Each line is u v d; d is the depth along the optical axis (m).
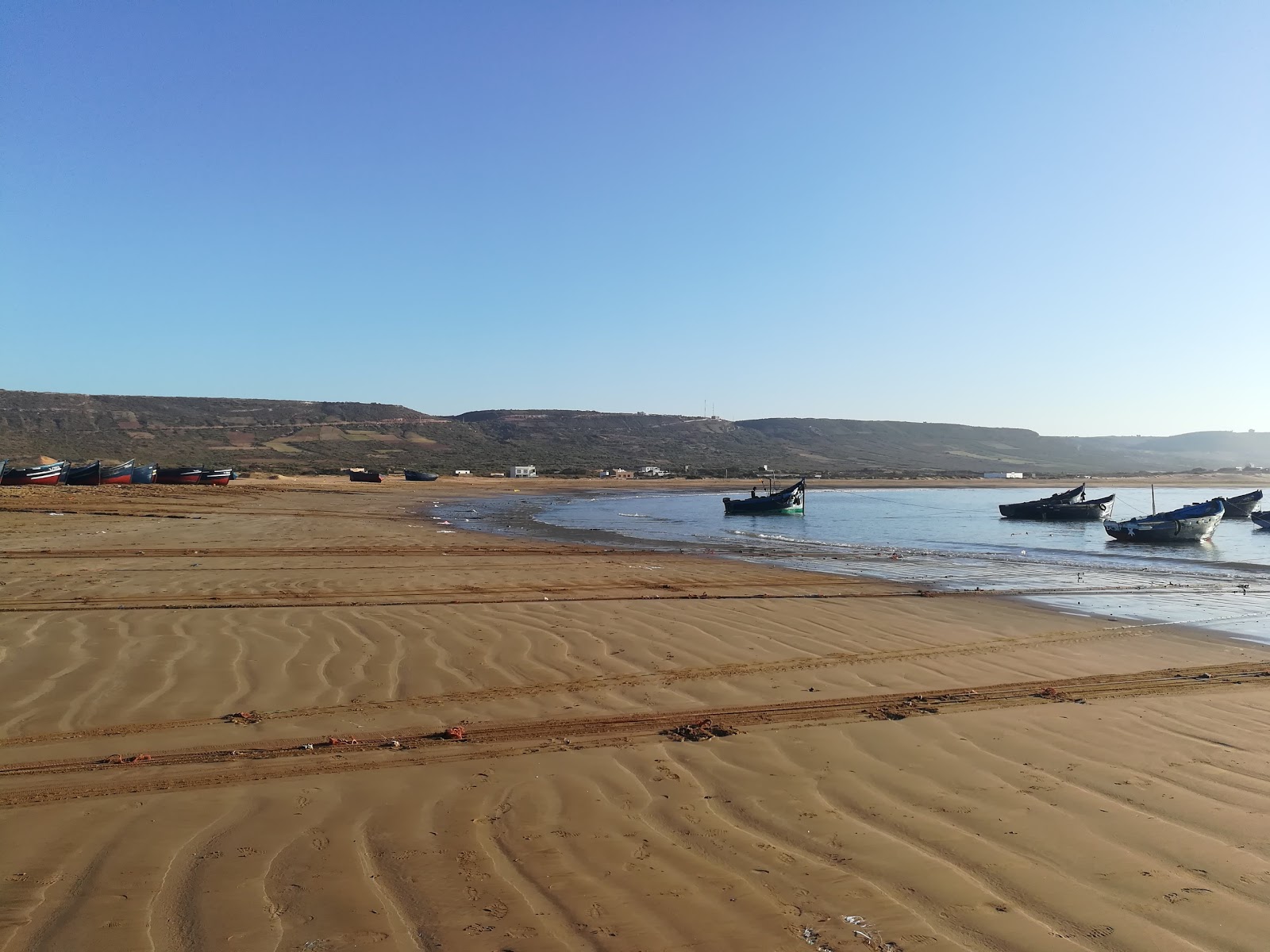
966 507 68.50
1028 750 7.88
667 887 5.14
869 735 8.27
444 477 108.25
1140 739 8.27
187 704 8.73
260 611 14.08
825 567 25.11
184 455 128.25
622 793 6.66
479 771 7.09
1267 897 5.12
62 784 6.55
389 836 5.76
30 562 19.98
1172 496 95.50
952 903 5.02
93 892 4.88
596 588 18.59
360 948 4.38
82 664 10.11
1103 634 14.58
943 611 16.70
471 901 4.91
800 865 5.48
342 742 7.72
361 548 26.11
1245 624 16.09
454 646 11.80
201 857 5.36
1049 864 5.54
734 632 13.55
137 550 23.34
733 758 7.55
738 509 54.81
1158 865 5.55
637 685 10.07
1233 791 6.90
